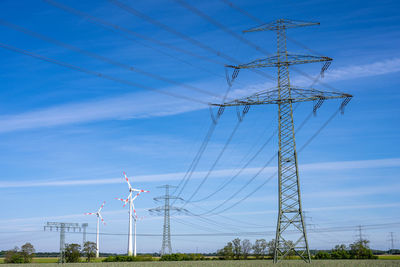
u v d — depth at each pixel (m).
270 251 167.12
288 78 58.28
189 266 83.19
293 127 57.59
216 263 99.00
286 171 57.06
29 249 156.38
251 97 56.91
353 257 143.75
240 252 166.75
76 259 145.00
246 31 61.41
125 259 137.00
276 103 58.47
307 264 62.88
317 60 57.41
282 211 56.44
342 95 55.78
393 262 86.44
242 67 57.62
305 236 55.66
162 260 136.25
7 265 106.31
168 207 133.00
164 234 133.38
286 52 59.12
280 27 60.47
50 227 125.62
